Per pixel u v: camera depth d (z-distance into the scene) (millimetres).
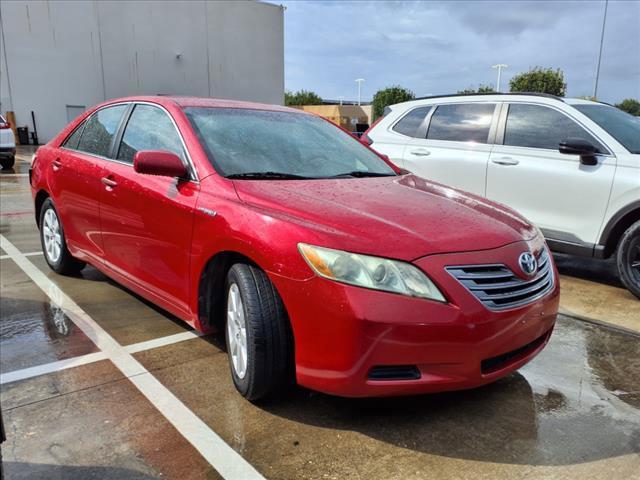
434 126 6137
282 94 34812
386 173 3697
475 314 2332
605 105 5449
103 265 3969
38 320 3783
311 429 2535
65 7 25609
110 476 2172
